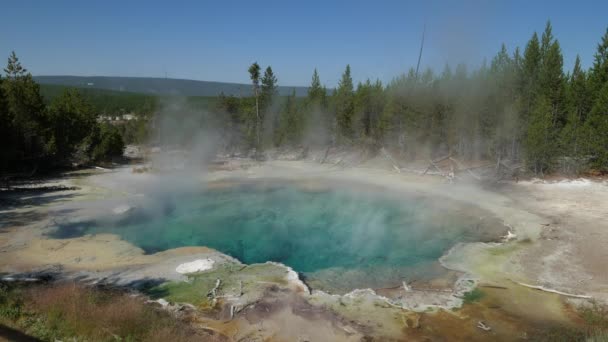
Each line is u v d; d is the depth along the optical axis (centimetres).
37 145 2920
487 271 1241
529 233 1568
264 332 895
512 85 2939
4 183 2570
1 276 1172
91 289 1037
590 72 2869
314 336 883
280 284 1144
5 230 1636
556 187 2202
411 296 1096
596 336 822
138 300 996
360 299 1065
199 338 820
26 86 3042
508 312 989
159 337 779
